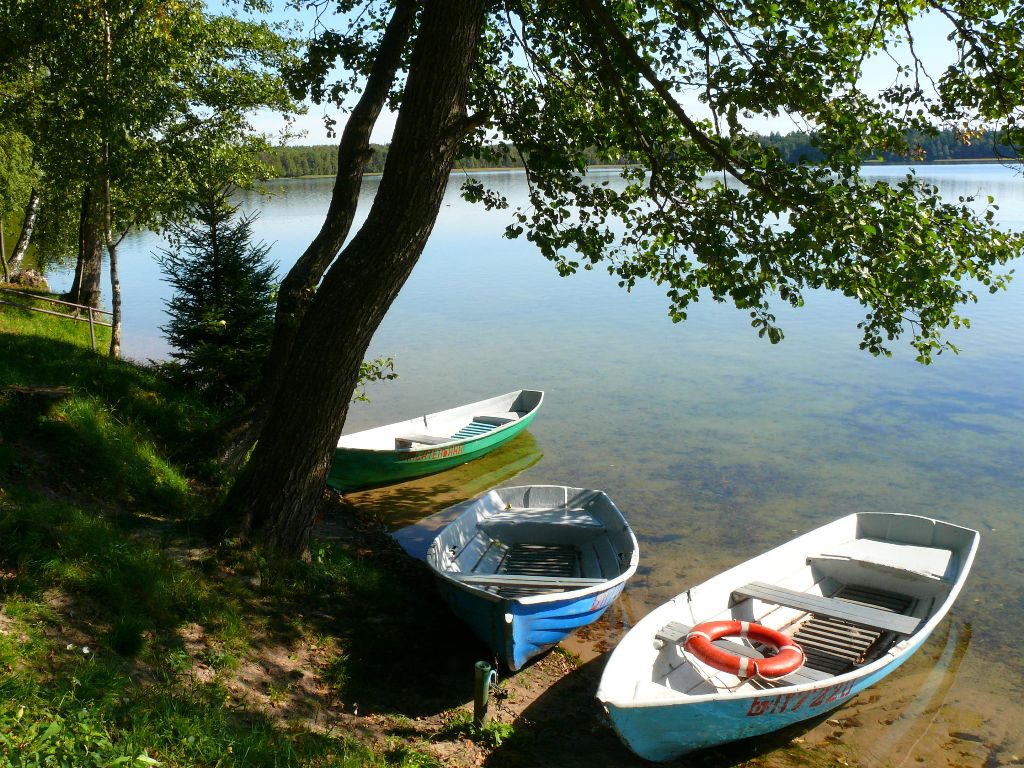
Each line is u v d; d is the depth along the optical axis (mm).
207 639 5832
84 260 21125
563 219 9195
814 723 6871
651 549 10375
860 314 28312
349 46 10367
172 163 14328
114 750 3756
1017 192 63031
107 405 9375
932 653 7988
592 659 7770
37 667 4316
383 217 6762
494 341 24328
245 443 9773
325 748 4992
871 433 15336
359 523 10898
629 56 6848
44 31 12383
